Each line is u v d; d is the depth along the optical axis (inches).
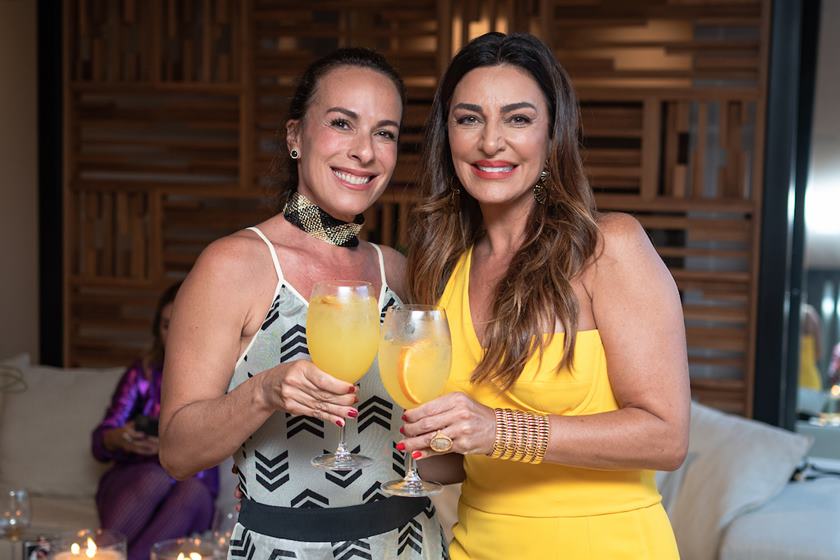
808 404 172.9
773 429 134.8
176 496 139.3
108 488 143.6
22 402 160.6
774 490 128.2
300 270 68.0
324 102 67.8
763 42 165.6
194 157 190.7
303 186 70.4
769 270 168.1
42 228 196.1
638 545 65.7
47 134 194.4
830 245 170.6
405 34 179.2
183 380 63.8
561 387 64.9
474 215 73.5
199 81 188.9
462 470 72.2
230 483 145.6
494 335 65.6
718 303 171.6
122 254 194.5
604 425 61.3
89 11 191.9
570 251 64.9
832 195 170.6
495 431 59.3
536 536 65.9
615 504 65.6
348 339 57.1
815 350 172.1
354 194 68.5
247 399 58.4
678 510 130.3
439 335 57.1
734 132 169.2
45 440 157.4
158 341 149.9
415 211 73.7
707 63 168.7
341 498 67.5
